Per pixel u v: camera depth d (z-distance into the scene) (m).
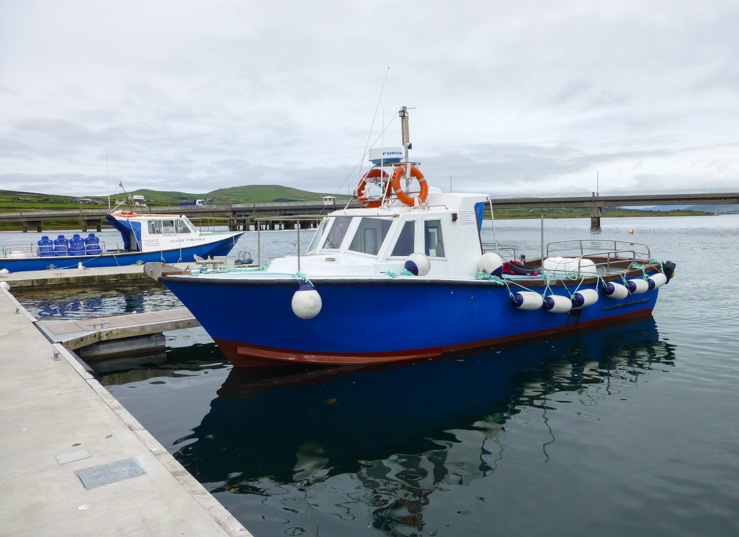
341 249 8.25
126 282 19.14
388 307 7.47
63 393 5.17
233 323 7.26
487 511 4.02
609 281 10.31
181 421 6.02
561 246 35.66
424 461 4.91
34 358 6.65
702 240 42.75
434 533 3.75
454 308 8.12
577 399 6.52
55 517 2.89
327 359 7.62
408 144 8.94
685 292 14.94
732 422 5.68
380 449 5.19
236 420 6.02
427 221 8.26
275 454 5.11
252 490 4.42
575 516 3.92
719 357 8.27
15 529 2.77
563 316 9.73
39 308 14.48
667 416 5.89
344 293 7.02
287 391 6.95
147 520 2.86
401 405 6.38
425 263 7.73
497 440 5.35
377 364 7.91
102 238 56.16
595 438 5.34
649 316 11.54
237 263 18.00
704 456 4.88
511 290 8.70
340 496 4.30
